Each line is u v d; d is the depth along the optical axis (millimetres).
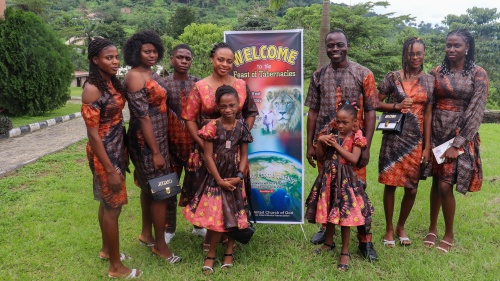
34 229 4090
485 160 7051
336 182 3430
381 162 3879
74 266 3451
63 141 8734
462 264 3500
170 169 3572
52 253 3654
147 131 3236
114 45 2945
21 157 7211
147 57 3258
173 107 3703
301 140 3996
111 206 3107
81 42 44594
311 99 3795
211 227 3295
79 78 31906
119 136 3123
